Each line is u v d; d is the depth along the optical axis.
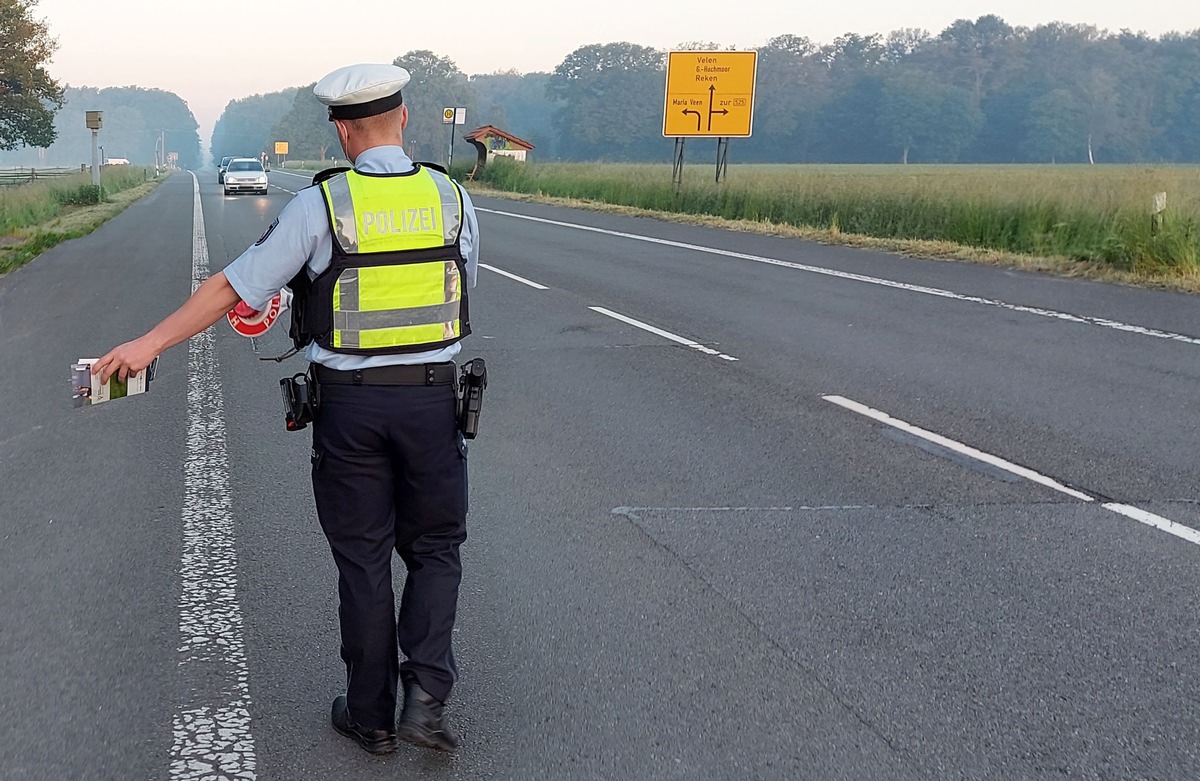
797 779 3.29
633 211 29.30
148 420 7.50
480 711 3.69
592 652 4.11
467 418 3.33
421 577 3.44
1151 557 5.03
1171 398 8.00
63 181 41.56
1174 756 3.44
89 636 4.23
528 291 13.62
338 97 3.24
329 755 3.44
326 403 3.26
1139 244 14.93
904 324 11.16
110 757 3.41
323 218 3.15
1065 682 3.89
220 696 3.80
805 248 19.03
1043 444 6.84
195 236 22.59
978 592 4.64
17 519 5.53
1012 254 16.88
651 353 9.73
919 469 6.34
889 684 3.87
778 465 6.43
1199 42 145.25
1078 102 142.75
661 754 3.43
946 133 150.88
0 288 14.13
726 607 4.49
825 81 160.88
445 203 3.28
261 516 5.58
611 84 166.88
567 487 6.02
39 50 52.38
